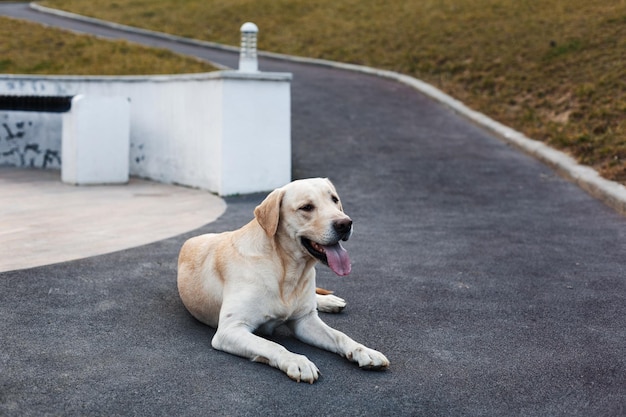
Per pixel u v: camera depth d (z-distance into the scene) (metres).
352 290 5.71
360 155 12.73
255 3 30.77
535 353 4.38
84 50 20.75
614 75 14.71
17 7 33.84
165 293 5.43
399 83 18.66
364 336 4.64
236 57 23.14
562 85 15.39
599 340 4.62
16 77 14.34
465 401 3.67
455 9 24.23
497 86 16.67
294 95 16.94
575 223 8.55
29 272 5.79
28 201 10.10
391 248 7.23
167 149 12.42
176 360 4.09
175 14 30.50
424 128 14.53
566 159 11.73
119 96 13.34
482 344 4.52
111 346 4.29
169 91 12.20
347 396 3.67
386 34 23.52
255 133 11.08
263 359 4.02
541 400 3.70
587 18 18.94
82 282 5.59
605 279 6.10
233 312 4.18
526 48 18.20
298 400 3.60
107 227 8.09
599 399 3.72
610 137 12.04
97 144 12.14
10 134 14.62
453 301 5.43
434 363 4.18
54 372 3.85
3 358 4.00
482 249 7.21
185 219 8.72
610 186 9.93
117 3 33.28
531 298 5.54
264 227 4.19
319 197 4.19
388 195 10.33
